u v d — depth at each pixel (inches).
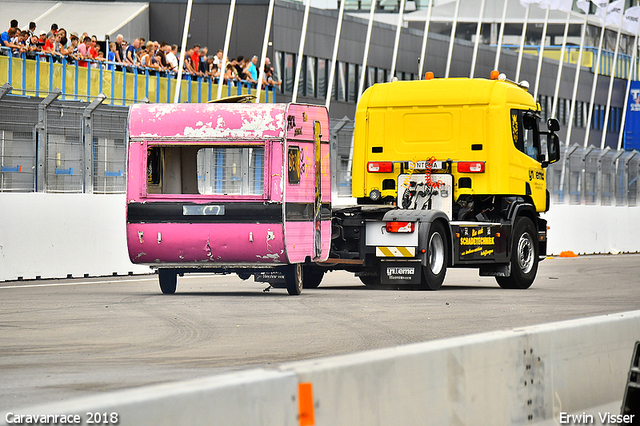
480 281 1919.3
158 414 357.1
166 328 1017.5
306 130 1475.1
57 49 2305.6
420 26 5826.8
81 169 1812.3
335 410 427.2
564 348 590.6
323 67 4343.0
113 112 1860.2
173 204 1444.4
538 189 1819.6
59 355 830.5
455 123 1712.6
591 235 3125.0
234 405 384.5
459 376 502.6
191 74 2704.2
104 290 1512.1
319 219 1496.1
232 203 1429.6
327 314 1165.7
